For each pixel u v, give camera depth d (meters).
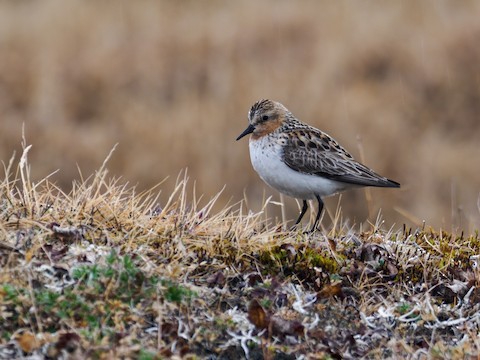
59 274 7.27
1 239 7.56
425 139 19.20
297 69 21.06
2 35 21.91
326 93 20.00
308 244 8.58
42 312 6.86
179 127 18.45
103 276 7.22
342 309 7.73
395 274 8.32
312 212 10.73
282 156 10.65
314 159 10.60
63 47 21.62
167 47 21.72
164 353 6.69
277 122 10.86
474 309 7.97
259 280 7.93
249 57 21.84
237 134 18.34
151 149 18.12
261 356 7.07
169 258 7.82
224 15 23.73
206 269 7.90
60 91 20.28
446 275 8.43
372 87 20.48
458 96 20.39
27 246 7.51
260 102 10.95
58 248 7.64
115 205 8.41
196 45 21.81
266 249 8.26
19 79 20.47
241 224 8.55
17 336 6.59
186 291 7.33
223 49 21.91
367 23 22.50
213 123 18.59
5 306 6.82
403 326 7.68
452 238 9.26
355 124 18.98
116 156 18.16
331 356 7.11
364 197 15.66
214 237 8.26
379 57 21.20
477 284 8.27
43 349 6.52
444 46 21.23
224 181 17.19
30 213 8.10
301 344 7.18
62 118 19.73
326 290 7.84
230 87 20.03
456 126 20.03
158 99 20.52
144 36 22.38
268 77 20.33
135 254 7.70
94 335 6.67
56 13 23.33
